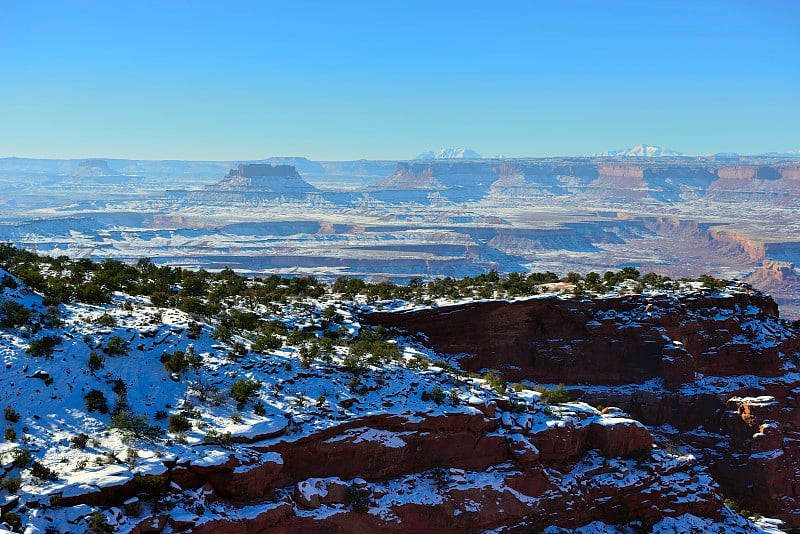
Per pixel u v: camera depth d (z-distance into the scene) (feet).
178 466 150.20
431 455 180.75
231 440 160.86
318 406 177.06
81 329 187.93
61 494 138.41
